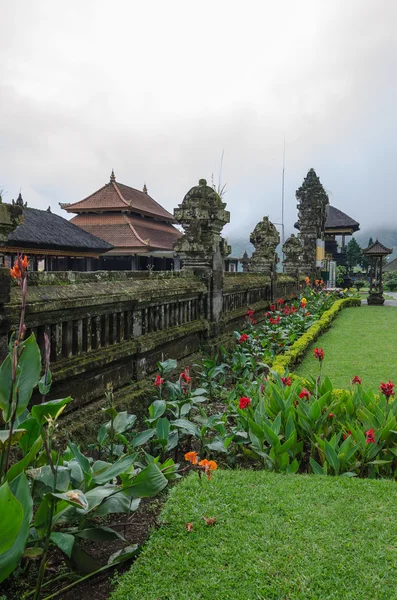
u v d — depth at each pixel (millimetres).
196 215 7227
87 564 2240
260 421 3828
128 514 3035
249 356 7184
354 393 4480
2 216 3098
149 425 3865
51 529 2127
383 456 3674
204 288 7184
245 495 2988
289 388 4418
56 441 3488
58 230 27562
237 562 2279
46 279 3814
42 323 3598
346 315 15578
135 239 35188
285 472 3494
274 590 2074
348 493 3029
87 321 4238
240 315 9188
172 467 2760
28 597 2182
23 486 1827
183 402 4117
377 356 8289
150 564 2291
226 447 3613
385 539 2461
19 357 2207
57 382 3791
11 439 2145
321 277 25469
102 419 4148
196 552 2367
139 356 5074
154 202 45250
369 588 2078
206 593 2070
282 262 18281
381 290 21031
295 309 12445
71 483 2352
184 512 2760
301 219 23578
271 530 2553
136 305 5051
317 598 2023
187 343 6656
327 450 3447
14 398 2193
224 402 5617
